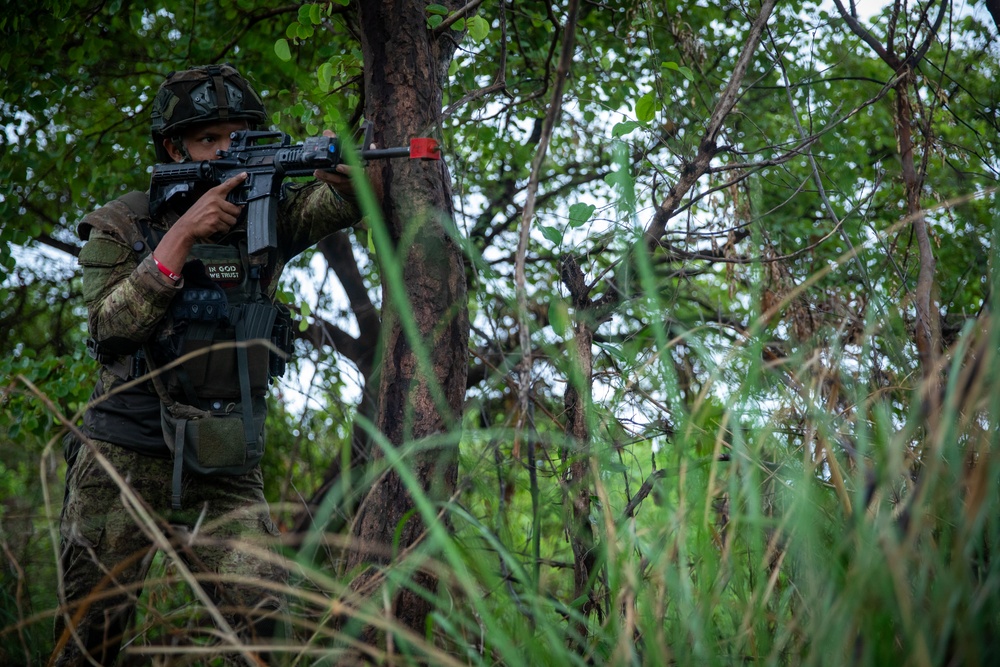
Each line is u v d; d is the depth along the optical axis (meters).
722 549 1.60
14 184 5.30
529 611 1.66
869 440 1.74
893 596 1.25
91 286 2.65
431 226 2.38
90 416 2.63
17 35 4.80
